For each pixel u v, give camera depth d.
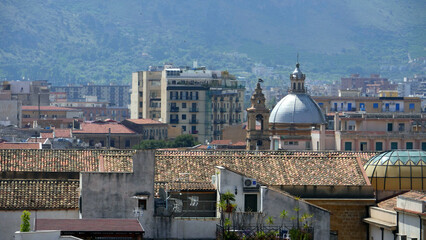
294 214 193.38
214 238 191.12
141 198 189.38
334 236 198.75
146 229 189.75
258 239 186.62
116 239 169.75
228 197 194.75
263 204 193.38
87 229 169.12
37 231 160.38
